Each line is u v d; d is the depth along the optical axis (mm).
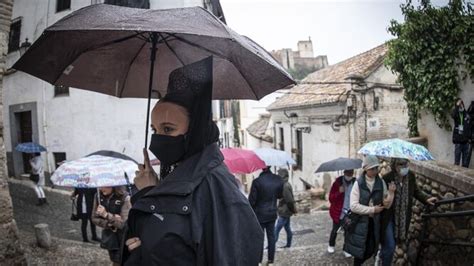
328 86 13383
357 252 4004
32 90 8977
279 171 6453
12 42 8211
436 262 4125
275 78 1524
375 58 12250
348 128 11102
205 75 1234
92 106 9094
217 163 1185
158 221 1062
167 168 1313
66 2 7930
